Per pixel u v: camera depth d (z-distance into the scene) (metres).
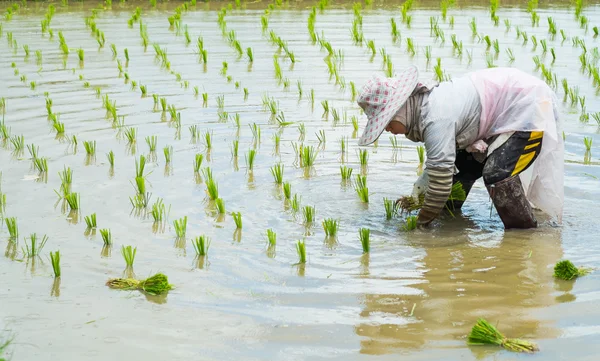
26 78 16.09
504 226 9.03
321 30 21.88
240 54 18.48
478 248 8.38
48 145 11.75
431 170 8.55
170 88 15.36
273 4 27.80
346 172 10.82
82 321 6.59
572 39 19.59
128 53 18.81
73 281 7.38
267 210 9.45
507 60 17.28
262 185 10.29
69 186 10.02
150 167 10.86
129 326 6.51
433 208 8.80
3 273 7.53
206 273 7.61
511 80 8.56
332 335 6.34
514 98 8.50
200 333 6.39
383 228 9.00
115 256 7.98
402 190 10.23
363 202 9.82
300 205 9.66
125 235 8.53
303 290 7.24
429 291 7.22
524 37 19.55
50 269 7.64
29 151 11.16
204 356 6.03
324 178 10.65
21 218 8.95
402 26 22.42
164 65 17.50
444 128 8.34
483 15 24.61
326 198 9.93
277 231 8.80
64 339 6.27
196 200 9.68
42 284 7.31
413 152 11.79
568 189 10.08
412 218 8.96
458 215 9.55
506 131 8.51
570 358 5.87
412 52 18.27
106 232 8.21
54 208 9.28
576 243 8.49
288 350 6.11
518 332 6.34
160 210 8.95
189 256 8.02
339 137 12.38
